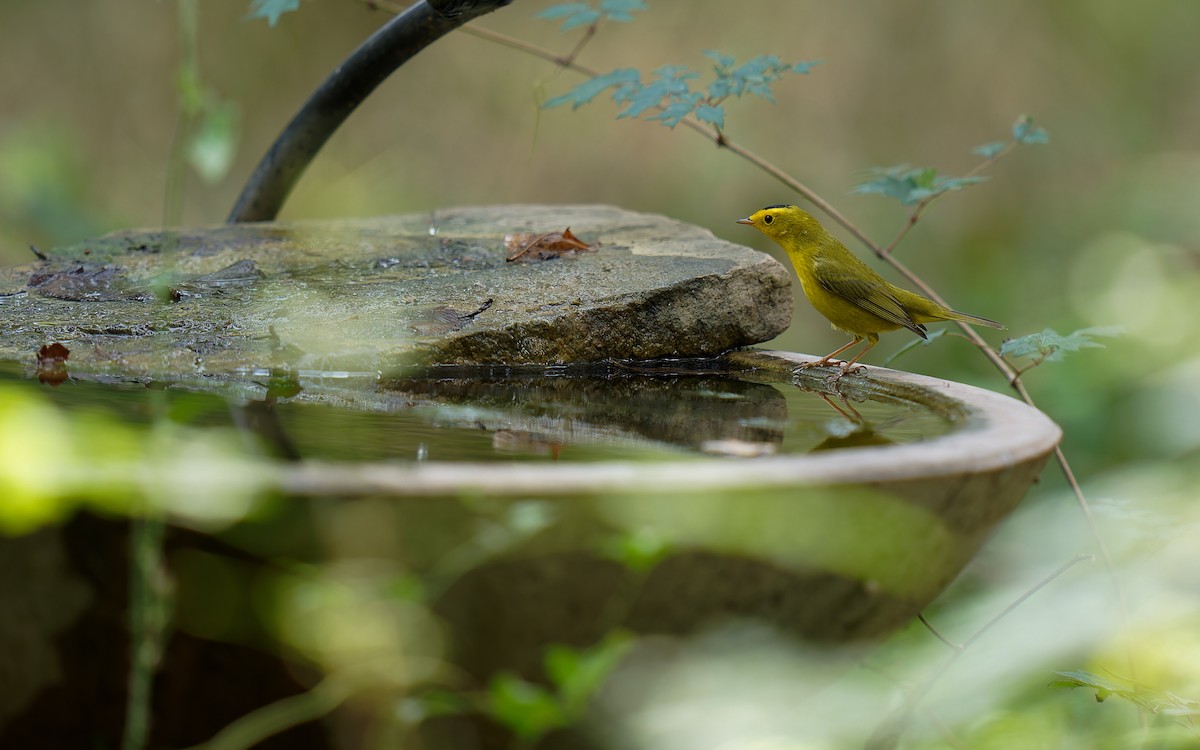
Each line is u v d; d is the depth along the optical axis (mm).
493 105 19781
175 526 2850
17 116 18703
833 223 18766
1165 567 6254
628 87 7184
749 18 19562
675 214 19000
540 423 4559
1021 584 6031
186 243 7312
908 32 19672
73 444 3004
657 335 6098
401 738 3203
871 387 5516
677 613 3225
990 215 19438
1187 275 11922
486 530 2879
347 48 20047
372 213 18703
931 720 5082
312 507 2797
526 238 7172
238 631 2992
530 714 3096
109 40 19047
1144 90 20375
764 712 3670
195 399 4531
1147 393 10469
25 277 6508
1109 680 5414
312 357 5328
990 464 3439
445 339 5570
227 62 19469
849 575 3367
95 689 3094
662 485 2928
